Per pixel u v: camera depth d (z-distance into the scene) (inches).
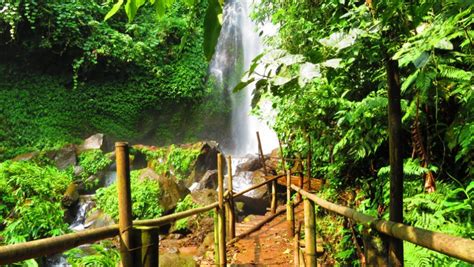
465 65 95.7
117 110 522.9
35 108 475.5
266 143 567.8
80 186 376.5
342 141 122.8
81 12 459.8
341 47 54.1
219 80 601.3
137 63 514.0
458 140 84.6
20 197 183.0
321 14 134.8
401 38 59.9
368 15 71.0
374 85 123.2
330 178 157.2
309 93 134.4
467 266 68.2
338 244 147.9
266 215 267.9
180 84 547.5
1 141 436.5
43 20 439.5
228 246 197.8
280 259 172.1
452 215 92.1
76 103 501.4
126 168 57.2
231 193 214.8
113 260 95.7
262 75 47.8
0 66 465.7
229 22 634.2
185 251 249.9
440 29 57.9
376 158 138.2
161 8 37.3
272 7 191.9
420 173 100.0
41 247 39.4
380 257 51.5
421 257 81.2
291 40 135.4
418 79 70.3
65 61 488.4
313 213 98.0
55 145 457.7
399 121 55.6
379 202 118.1
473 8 55.0
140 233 58.2
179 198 321.1
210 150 428.8
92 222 301.9
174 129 568.7
